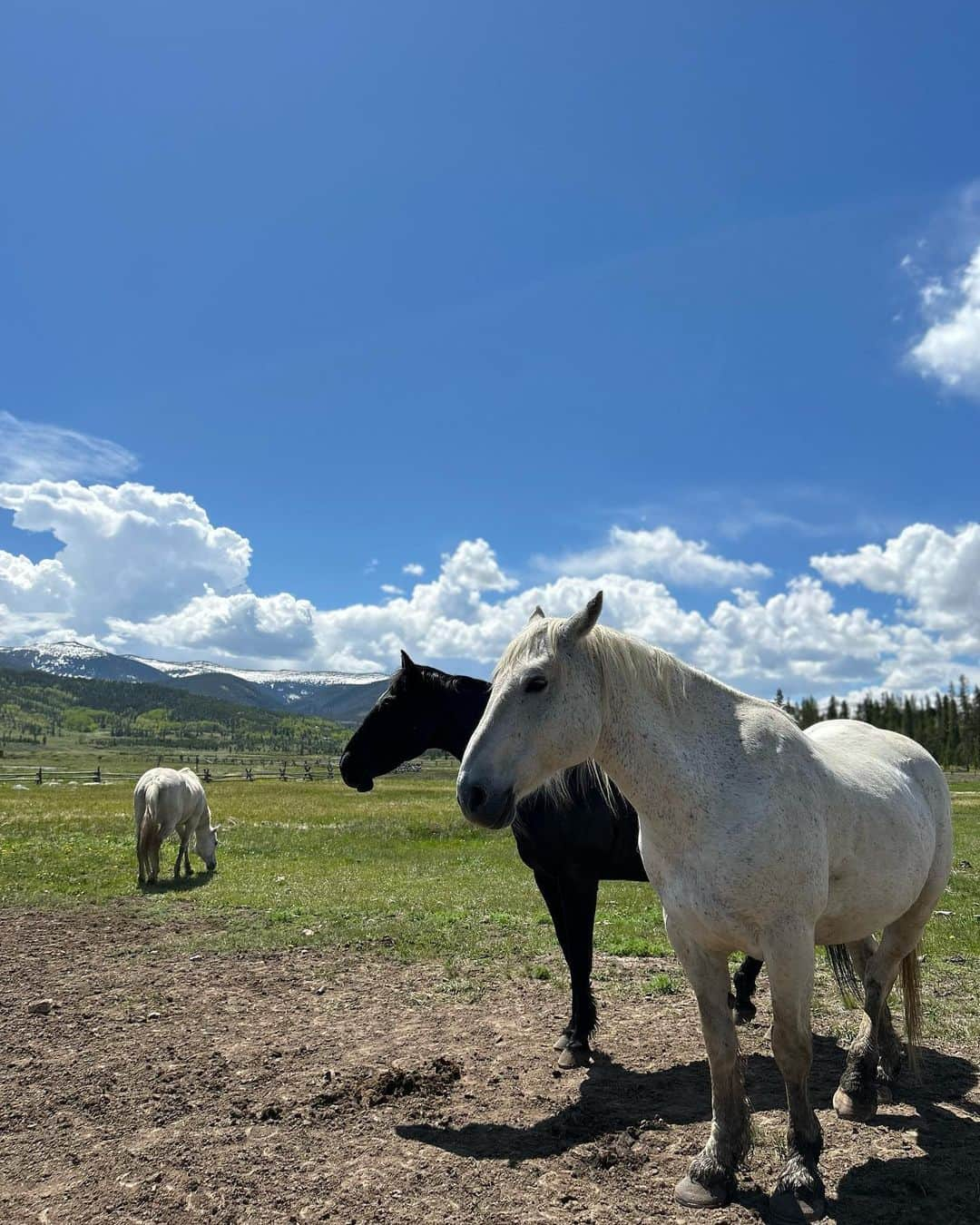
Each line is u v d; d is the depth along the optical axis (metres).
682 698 3.34
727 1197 3.17
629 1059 4.88
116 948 7.96
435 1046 5.12
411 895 10.74
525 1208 3.17
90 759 162.38
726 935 3.10
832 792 3.33
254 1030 5.53
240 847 16.73
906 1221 3.01
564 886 4.86
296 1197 3.29
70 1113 4.22
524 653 3.21
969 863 13.28
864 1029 4.11
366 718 5.74
